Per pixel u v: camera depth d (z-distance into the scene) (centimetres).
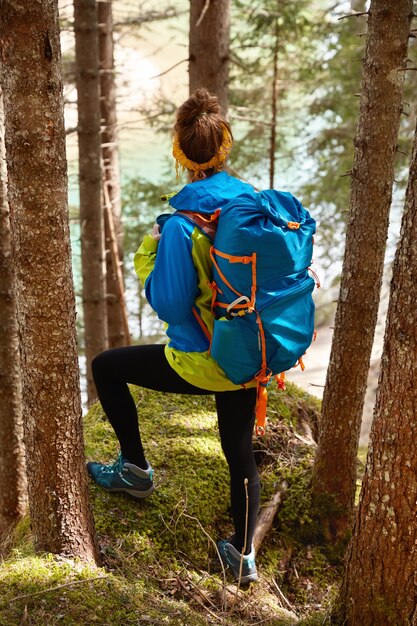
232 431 255
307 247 226
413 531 204
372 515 211
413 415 195
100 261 677
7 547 310
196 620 239
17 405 383
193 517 297
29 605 219
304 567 312
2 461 390
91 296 681
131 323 1156
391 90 272
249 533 271
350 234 291
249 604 269
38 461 237
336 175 955
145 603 238
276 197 227
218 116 236
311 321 232
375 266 288
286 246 212
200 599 265
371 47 273
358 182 285
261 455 360
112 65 787
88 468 303
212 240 223
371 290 291
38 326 221
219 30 520
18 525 330
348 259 293
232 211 216
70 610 219
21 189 209
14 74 198
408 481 200
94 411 383
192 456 338
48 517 242
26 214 210
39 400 229
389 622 214
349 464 316
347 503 322
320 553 318
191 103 236
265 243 210
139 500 298
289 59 890
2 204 343
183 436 355
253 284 217
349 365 300
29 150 204
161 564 279
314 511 323
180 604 249
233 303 220
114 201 830
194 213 225
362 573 218
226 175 242
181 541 292
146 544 282
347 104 919
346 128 944
